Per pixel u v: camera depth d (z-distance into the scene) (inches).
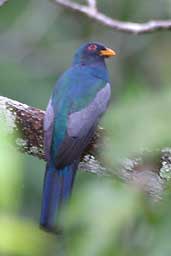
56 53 671.8
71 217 229.6
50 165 356.2
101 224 225.5
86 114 381.4
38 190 534.0
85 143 354.0
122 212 226.4
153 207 245.3
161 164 318.0
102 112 394.6
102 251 227.5
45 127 357.7
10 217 210.4
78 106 383.9
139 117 208.1
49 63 665.6
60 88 400.5
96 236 226.7
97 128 354.9
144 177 320.5
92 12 456.8
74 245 233.5
